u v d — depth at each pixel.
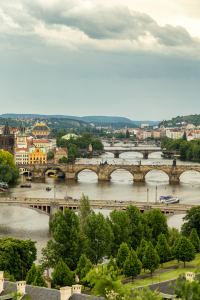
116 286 72.69
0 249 174.62
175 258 198.50
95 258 191.25
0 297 101.12
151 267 175.25
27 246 182.25
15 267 172.75
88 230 195.25
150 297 73.25
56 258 186.62
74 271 173.00
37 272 146.00
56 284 157.75
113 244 198.75
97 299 100.00
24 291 108.50
